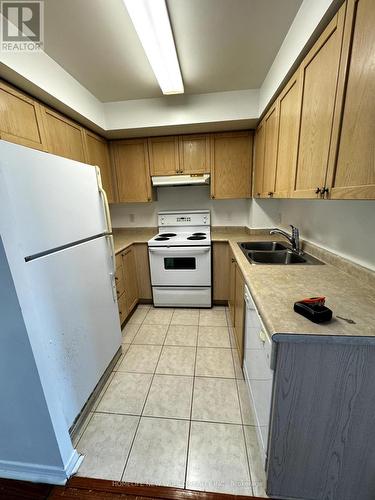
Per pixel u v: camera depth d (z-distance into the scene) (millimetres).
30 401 1016
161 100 2312
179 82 1895
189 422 1403
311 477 986
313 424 908
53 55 1604
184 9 1243
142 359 1960
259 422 1165
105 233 1747
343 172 909
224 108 2260
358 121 809
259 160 2375
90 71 1810
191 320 2561
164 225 3217
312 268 1494
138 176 2859
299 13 1260
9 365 971
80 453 1250
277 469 989
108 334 1761
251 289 1216
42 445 1092
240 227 3168
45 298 1104
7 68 1311
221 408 1487
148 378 1753
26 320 928
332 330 812
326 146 1026
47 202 1139
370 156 750
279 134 1691
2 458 1150
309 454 951
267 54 1668
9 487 1120
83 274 1432
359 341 781
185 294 2801
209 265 2672
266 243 2365
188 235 3051
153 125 2367
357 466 944
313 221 1838
